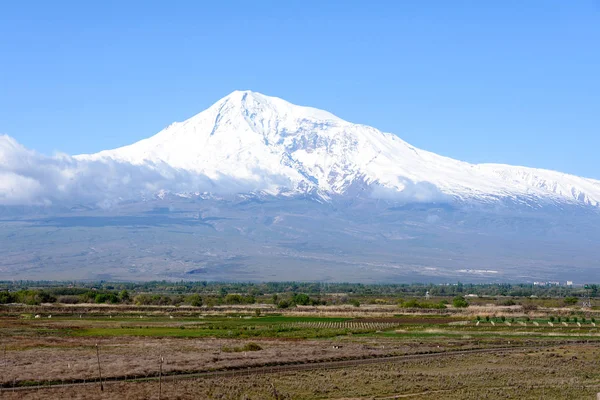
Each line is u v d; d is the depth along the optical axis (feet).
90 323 579.89
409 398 250.37
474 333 515.50
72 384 270.05
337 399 248.32
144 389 256.32
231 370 312.09
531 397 249.14
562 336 493.77
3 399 236.63
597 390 262.26
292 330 527.81
